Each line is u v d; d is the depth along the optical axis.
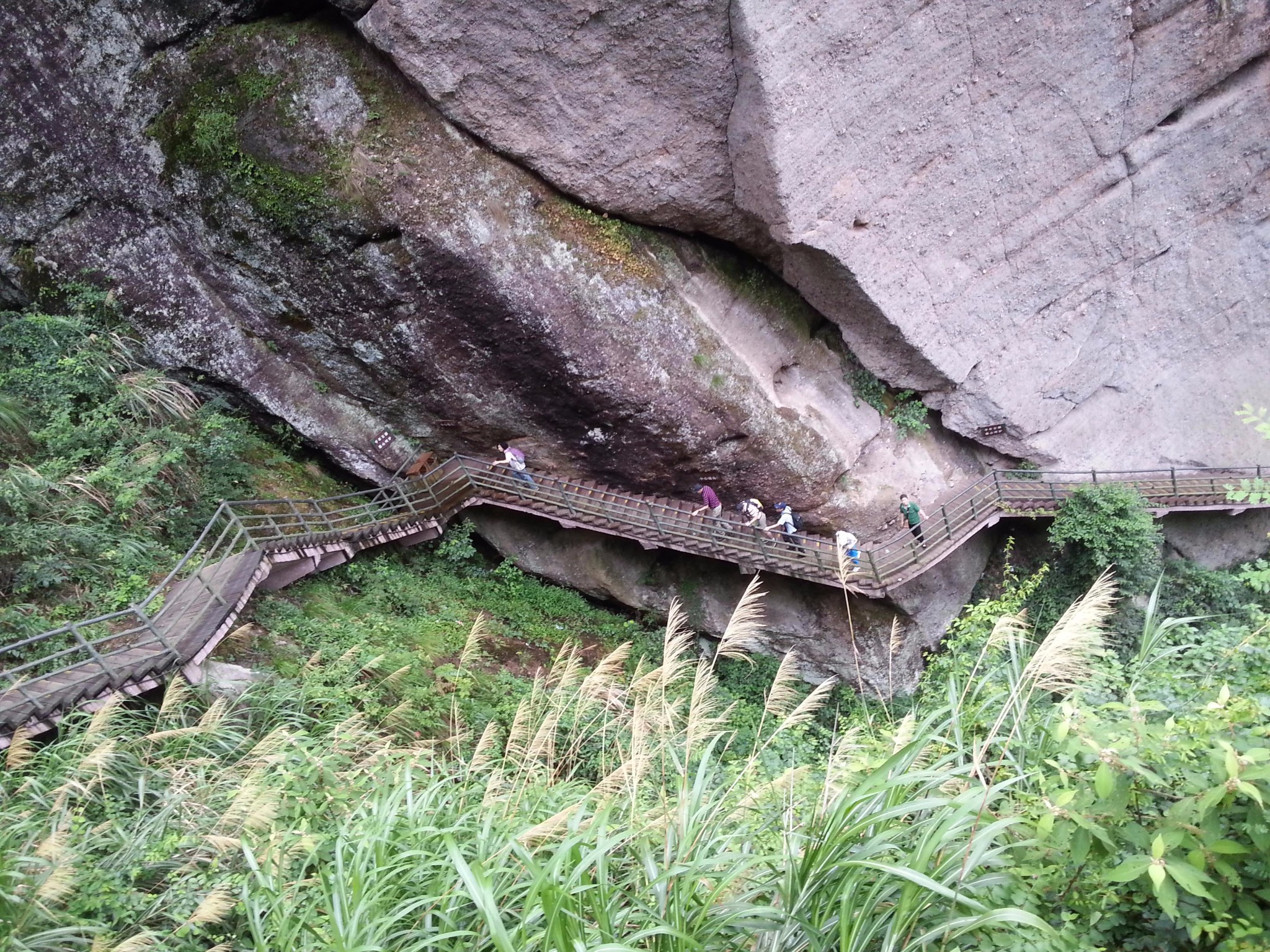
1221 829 3.10
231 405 13.12
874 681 13.83
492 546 14.34
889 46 10.96
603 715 7.65
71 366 11.41
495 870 4.05
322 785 6.45
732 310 13.54
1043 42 11.72
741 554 13.11
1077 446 15.62
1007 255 13.66
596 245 12.06
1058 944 3.33
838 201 11.89
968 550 15.06
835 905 3.67
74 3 10.67
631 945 3.34
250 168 11.04
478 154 11.31
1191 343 15.66
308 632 10.09
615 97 10.95
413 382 12.78
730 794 5.11
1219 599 15.47
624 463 13.58
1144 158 13.48
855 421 14.62
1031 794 3.90
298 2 11.08
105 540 9.95
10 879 5.08
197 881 5.40
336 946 3.84
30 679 7.68
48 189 11.63
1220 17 12.34
